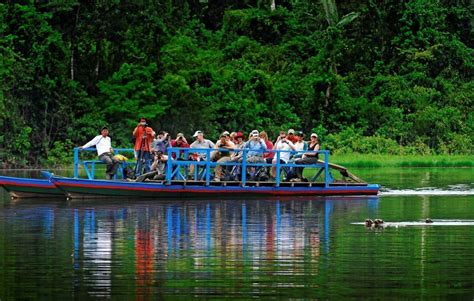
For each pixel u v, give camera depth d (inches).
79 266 1310.3
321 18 4913.9
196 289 1164.5
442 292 1150.3
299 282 1206.3
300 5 5004.9
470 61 5049.2
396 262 1347.2
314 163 2480.3
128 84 4202.8
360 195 2469.2
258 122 4407.0
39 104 4033.0
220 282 1205.1
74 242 1534.2
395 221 1843.0
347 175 2493.8
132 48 4303.6
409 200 2338.8
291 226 1759.4
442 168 4008.4
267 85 4503.0
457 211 2047.2
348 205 2199.8
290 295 1133.7
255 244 1515.7
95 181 2299.5
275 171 2544.3
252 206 2166.6
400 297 1123.3
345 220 1862.7
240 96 4419.3
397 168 3988.7
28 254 1411.2
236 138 2596.0
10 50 3946.9
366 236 1609.3
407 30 4948.3
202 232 1665.8
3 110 3821.4
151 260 1360.7
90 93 4269.2
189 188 2337.6
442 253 1422.2
